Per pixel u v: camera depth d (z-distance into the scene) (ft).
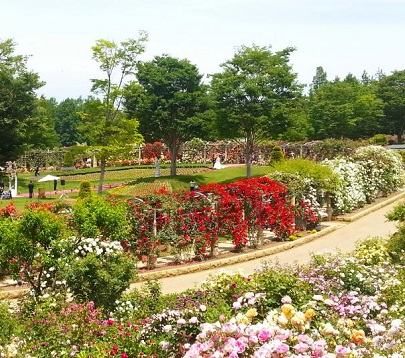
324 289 28.89
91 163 186.19
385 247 42.91
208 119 125.49
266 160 158.40
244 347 15.57
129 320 28.07
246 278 31.07
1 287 41.86
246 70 118.32
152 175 147.33
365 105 212.23
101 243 35.01
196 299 29.55
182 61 128.16
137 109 125.70
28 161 181.98
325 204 77.15
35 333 25.84
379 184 88.74
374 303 25.52
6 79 140.15
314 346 15.79
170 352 21.86
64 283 33.88
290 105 120.06
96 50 106.93
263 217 59.06
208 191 54.70
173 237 50.08
